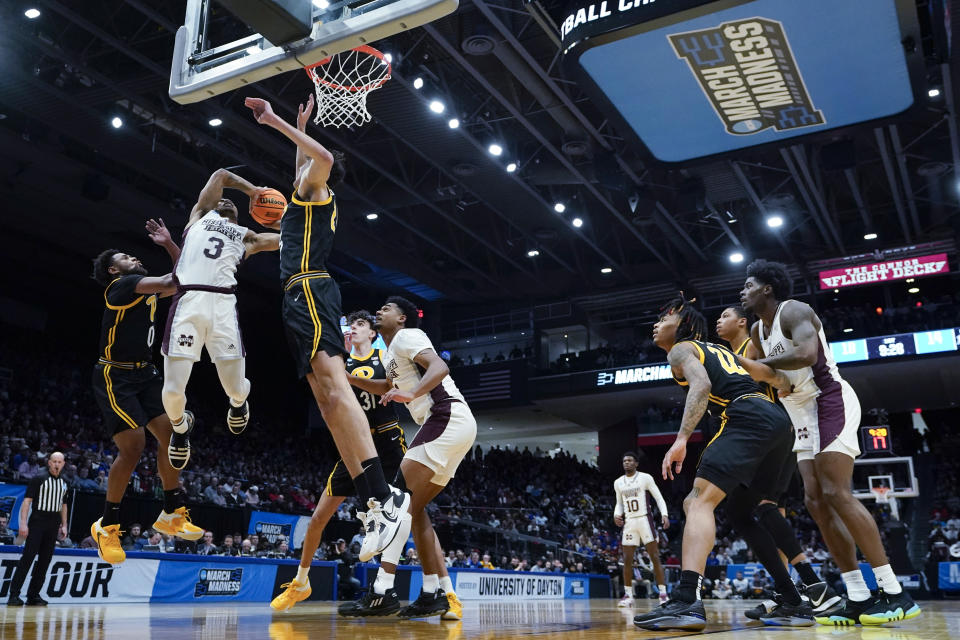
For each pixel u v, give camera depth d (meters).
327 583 10.55
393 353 4.59
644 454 29.95
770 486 4.17
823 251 24.69
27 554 7.00
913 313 23.69
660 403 27.88
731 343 5.16
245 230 4.66
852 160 17.22
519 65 15.27
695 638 3.04
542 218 22.56
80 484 13.18
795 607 4.26
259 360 29.61
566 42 11.73
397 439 5.51
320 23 4.56
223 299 4.41
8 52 14.97
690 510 3.66
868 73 12.54
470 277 28.00
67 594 7.49
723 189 20.41
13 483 11.20
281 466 22.66
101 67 15.85
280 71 4.74
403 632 3.39
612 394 26.94
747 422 3.76
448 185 20.55
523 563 17.53
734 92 13.22
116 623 3.90
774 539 4.58
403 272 25.72
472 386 28.89
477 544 17.39
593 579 17.36
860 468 19.94
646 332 28.83
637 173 19.17
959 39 13.53
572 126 17.53
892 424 29.88
